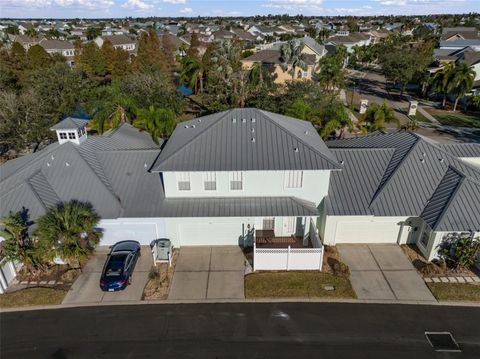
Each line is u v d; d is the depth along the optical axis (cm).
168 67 8425
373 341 1819
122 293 2156
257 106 4669
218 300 2100
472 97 6116
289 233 2658
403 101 7075
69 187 2538
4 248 2123
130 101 4228
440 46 10975
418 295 2122
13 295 2122
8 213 2316
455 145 2978
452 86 6047
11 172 2742
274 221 2616
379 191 2512
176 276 2298
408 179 2556
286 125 2755
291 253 2286
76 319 1972
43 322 1955
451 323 1923
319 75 6375
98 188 2527
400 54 7481
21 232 2211
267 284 2209
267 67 7275
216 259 2458
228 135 2561
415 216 2400
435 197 2452
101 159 2817
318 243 2383
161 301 2095
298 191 2489
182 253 2525
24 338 1859
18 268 2300
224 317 1978
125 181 2639
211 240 2595
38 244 2188
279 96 4850
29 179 2491
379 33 17088
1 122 3794
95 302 2091
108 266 2222
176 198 2509
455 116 5966
